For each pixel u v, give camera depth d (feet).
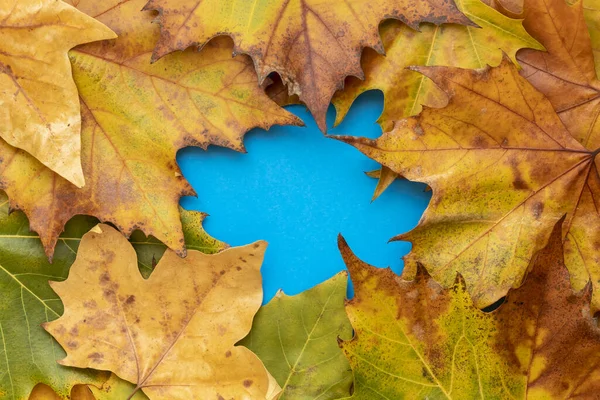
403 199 2.51
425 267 2.35
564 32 2.38
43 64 2.33
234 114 2.42
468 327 2.27
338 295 2.44
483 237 2.37
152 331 2.39
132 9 2.40
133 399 2.40
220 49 2.42
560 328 2.25
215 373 2.38
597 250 2.37
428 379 2.27
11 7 2.31
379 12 2.38
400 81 2.44
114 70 2.40
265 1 2.36
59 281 2.42
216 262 2.38
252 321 2.44
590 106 2.40
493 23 2.41
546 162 2.36
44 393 2.42
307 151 2.51
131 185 2.40
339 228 2.51
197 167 2.50
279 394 2.41
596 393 2.26
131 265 2.38
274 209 2.51
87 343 2.38
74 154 2.33
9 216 2.41
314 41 2.39
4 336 2.39
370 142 2.32
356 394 2.28
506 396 2.27
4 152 2.38
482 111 2.33
